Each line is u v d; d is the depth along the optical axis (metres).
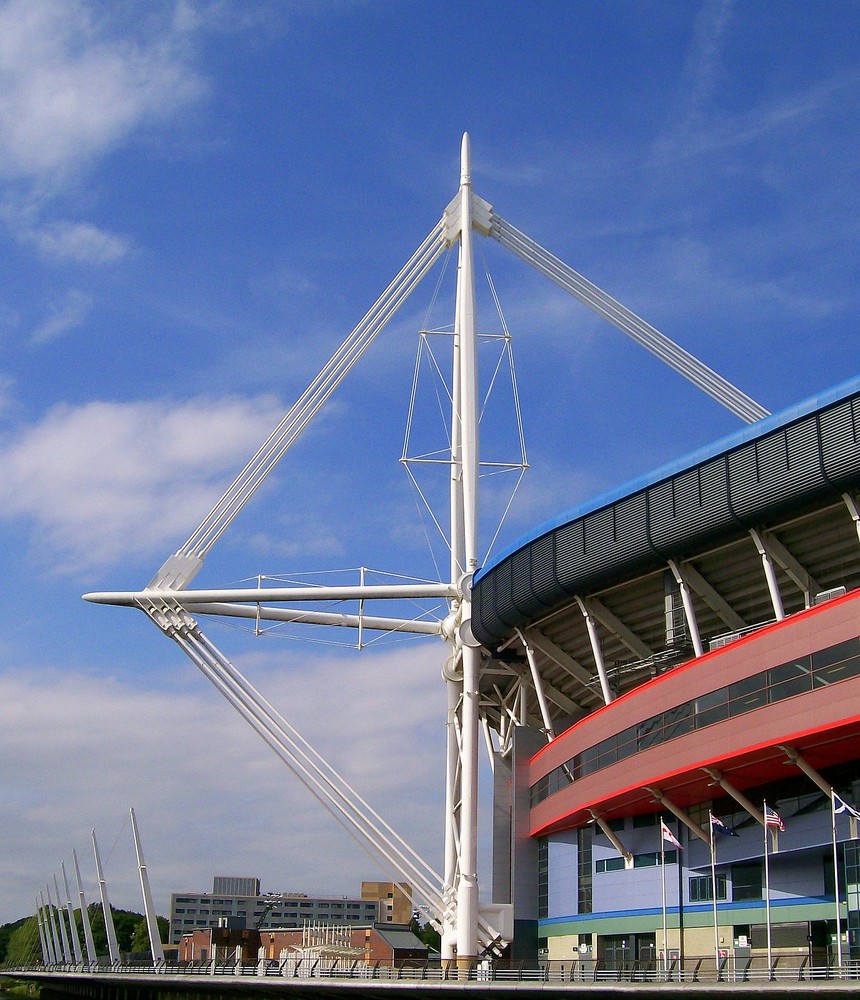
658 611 65.19
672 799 59.75
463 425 78.31
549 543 66.50
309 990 66.75
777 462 53.41
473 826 71.19
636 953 64.12
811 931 52.41
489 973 63.91
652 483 60.12
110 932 121.12
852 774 51.12
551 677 77.00
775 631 51.38
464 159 82.19
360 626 75.94
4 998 156.75
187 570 75.81
